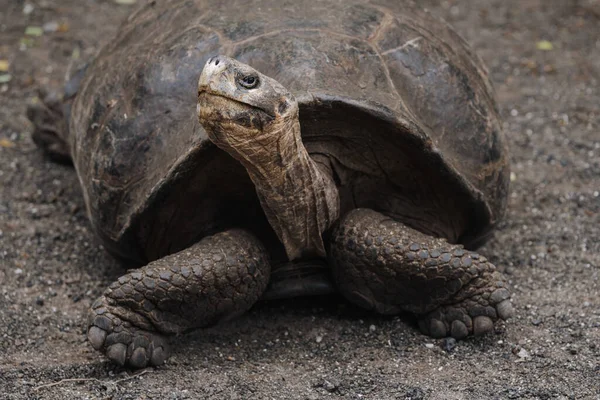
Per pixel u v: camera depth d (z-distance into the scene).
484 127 11.68
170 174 10.35
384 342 11.08
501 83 19.20
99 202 11.55
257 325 11.49
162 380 10.33
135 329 10.35
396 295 10.92
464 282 10.56
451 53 12.24
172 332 10.53
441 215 11.46
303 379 10.37
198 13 12.23
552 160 16.25
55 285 12.77
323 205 10.43
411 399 9.97
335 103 10.13
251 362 10.77
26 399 9.99
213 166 10.44
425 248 10.51
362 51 11.14
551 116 17.80
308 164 9.91
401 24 11.95
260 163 9.48
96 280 12.94
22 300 12.29
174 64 11.44
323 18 11.62
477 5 22.66
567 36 21.22
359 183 11.12
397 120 10.31
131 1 22.23
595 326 11.45
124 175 11.22
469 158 11.32
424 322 11.11
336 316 11.66
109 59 12.96
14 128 17.30
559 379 10.34
